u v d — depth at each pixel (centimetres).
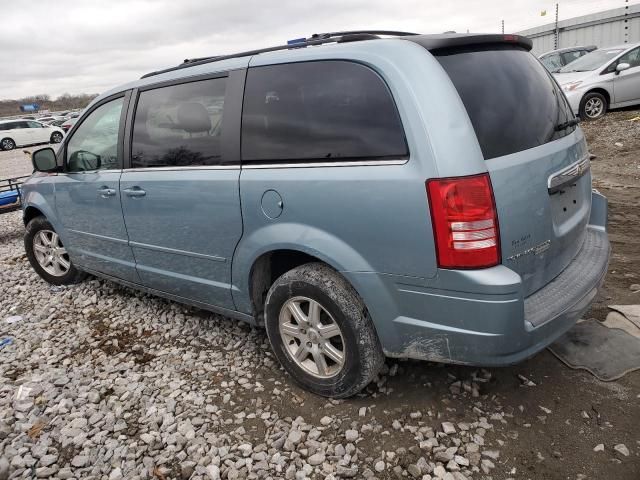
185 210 313
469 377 285
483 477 220
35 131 2727
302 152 257
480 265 213
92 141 389
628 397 259
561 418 250
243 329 365
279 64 273
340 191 239
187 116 313
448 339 228
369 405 270
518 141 237
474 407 262
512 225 222
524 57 278
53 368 335
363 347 253
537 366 290
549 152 248
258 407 277
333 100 248
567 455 228
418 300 230
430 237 217
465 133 214
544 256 246
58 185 422
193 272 330
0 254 628
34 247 490
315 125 254
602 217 317
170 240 333
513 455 230
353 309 251
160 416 273
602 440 234
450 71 231
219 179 290
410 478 223
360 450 241
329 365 282
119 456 247
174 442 254
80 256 434
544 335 229
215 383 303
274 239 269
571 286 253
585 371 282
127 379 313
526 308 234
